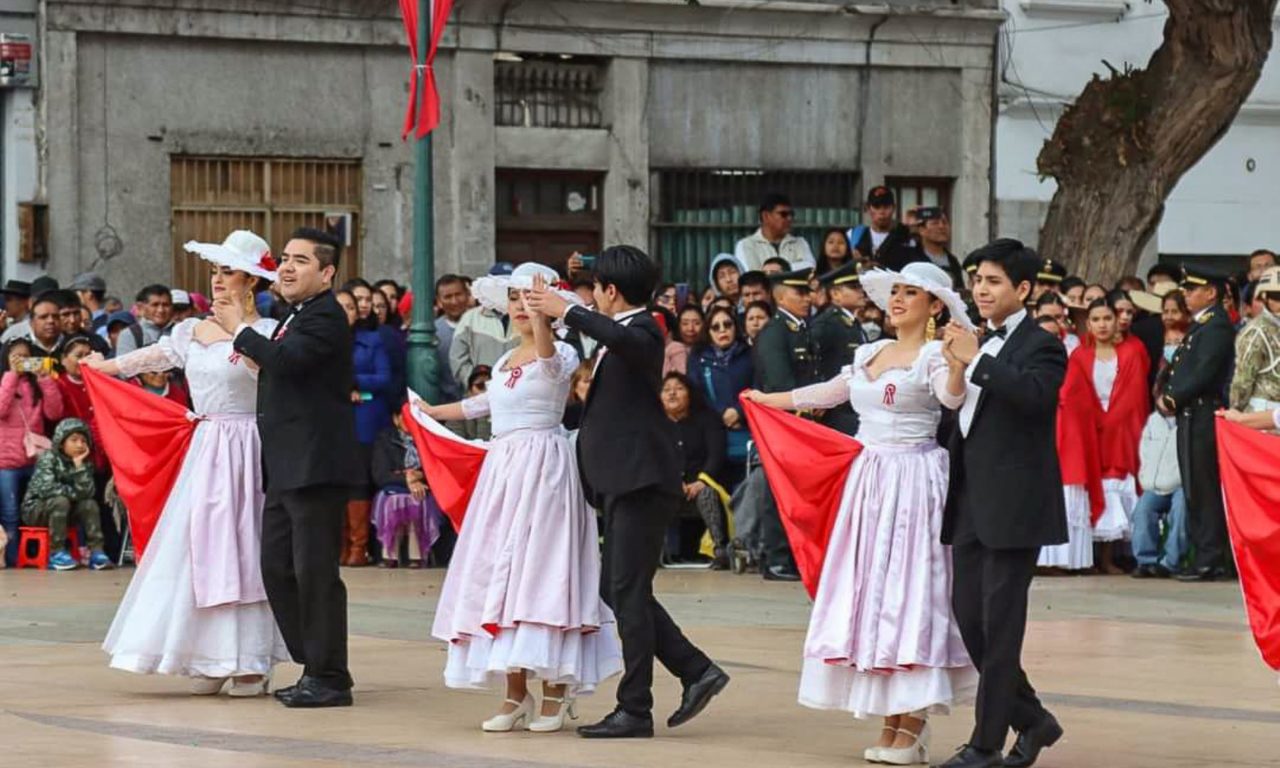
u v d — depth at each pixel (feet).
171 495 42.06
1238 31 85.40
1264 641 37.96
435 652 48.65
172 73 93.76
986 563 33.58
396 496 69.72
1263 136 110.83
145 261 93.61
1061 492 33.81
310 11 95.25
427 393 70.49
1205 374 67.82
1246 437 37.93
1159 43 108.17
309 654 40.57
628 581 37.42
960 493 34.04
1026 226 107.04
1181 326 70.69
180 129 93.97
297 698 40.47
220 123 94.63
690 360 71.15
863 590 35.42
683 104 101.60
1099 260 87.51
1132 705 41.60
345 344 40.57
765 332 67.26
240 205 95.45
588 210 101.30
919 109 105.40
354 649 49.16
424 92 71.05
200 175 94.68
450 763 34.09
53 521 68.18
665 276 101.81
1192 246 109.70
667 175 101.81
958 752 33.96
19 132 91.35
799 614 57.31
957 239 106.22
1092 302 71.15
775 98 103.09
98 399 42.37
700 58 101.60
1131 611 59.62
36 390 68.80
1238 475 37.96
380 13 96.43
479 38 97.60
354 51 96.58
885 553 35.29
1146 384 71.20
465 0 96.99
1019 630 33.55
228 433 41.86
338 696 40.65
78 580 64.69
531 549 38.17
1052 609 60.03
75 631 51.93
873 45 104.17
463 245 97.86
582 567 38.63
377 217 97.25
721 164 102.32
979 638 34.04
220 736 36.68
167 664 41.22
